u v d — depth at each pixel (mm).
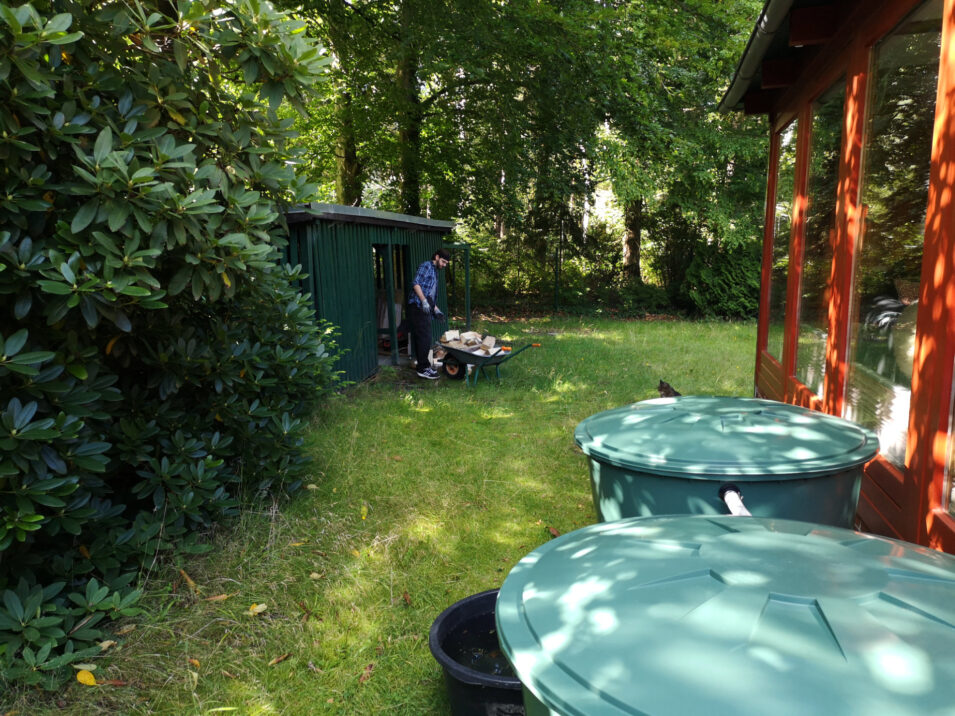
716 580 1176
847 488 2143
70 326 2764
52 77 2404
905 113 2555
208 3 2979
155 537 3195
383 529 3861
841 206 3336
